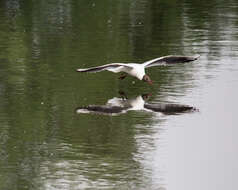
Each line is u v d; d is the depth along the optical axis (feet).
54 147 47.44
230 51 73.72
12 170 43.78
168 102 56.65
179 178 43.16
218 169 44.60
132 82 62.18
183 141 48.75
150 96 58.13
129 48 74.74
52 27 85.40
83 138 48.96
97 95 58.08
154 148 47.50
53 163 44.93
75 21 89.25
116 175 43.11
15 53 72.02
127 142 48.32
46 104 55.62
